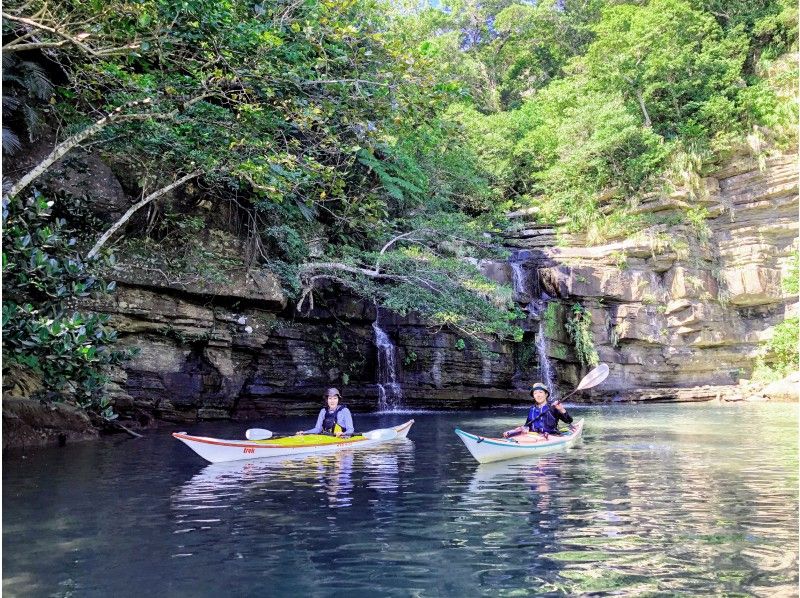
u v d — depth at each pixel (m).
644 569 3.60
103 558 3.92
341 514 5.03
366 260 18.48
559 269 24.47
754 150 26.17
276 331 16.02
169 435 11.58
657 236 25.45
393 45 9.34
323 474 7.02
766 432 11.34
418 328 20.06
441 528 4.56
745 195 26.31
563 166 27.59
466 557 3.87
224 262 14.73
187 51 9.88
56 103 12.30
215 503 5.50
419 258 17.31
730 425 12.91
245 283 14.80
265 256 16.00
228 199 15.69
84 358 8.01
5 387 10.43
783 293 25.44
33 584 3.48
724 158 26.91
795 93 27.69
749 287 25.42
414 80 9.48
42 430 10.34
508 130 31.36
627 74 28.98
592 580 3.44
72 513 5.14
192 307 13.95
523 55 41.47
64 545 4.21
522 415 17.30
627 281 25.00
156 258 13.60
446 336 20.39
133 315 12.99
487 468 7.35
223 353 14.65
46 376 9.04
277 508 5.27
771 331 25.52
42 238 8.19
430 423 14.51
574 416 16.12
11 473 7.22
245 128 11.08
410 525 4.65
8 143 11.47
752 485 6.09
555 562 3.75
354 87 10.36
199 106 11.30
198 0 8.55
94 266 9.75
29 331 7.37
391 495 5.79
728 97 28.08
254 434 8.88
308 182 11.38
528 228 28.42
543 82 42.19
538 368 22.92
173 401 13.66
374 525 4.67
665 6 29.19
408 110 9.67
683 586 3.33
